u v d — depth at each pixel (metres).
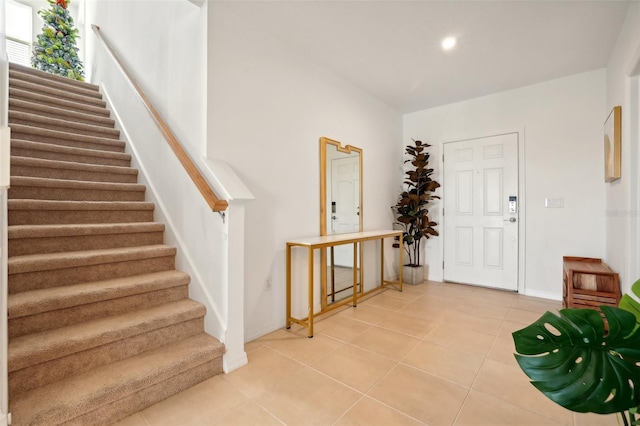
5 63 1.22
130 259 2.19
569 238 3.39
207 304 2.10
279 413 1.55
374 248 4.00
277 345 2.33
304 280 2.91
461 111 4.12
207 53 2.19
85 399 1.39
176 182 2.48
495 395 1.70
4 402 1.21
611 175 2.62
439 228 4.30
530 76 3.38
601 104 3.21
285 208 2.74
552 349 0.80
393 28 2.52
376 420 1.50
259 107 2.54
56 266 1.87
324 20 2.43
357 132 3.66
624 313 0.78
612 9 2.24
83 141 3.10
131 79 3.13
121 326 1.73
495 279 3.87
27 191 2.31
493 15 2.34
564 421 1.49
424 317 2.90
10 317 1.54
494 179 3.86
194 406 1.60
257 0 2.22
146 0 3.07
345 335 2.50
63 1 4.78
